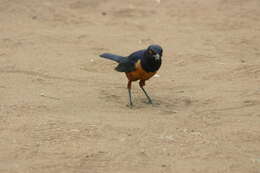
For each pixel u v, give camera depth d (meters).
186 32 22.66
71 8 25.95
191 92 14.87
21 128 11.35
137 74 13.13
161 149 10.34
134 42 21.03
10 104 13.07
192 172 9.34
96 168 9.45
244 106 13.42
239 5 25.88
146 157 9.95
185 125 11.95
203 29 23.11
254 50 19.98
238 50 19.91
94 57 18.66
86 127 11.45
